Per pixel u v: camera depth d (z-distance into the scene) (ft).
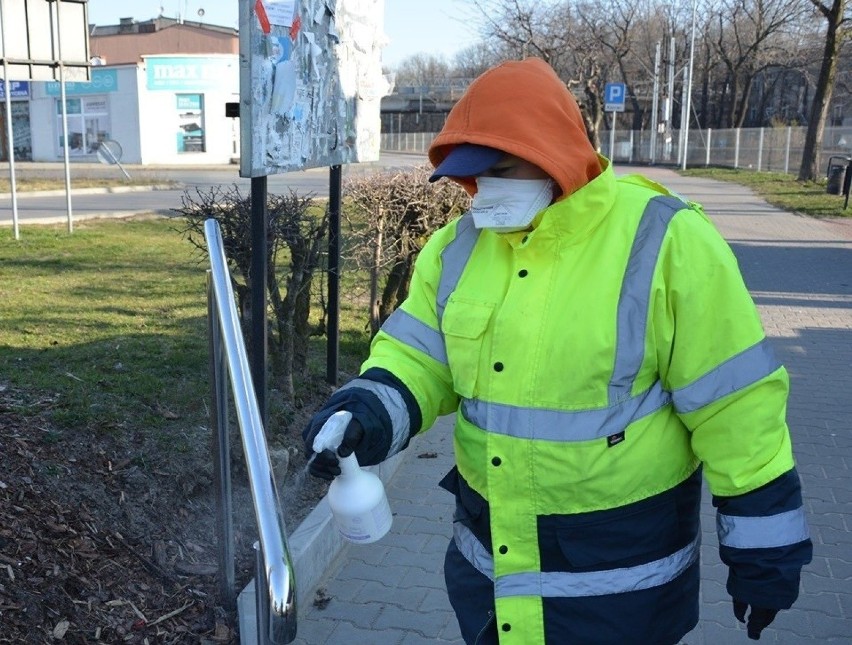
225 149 135.85
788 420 19.52
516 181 6.40
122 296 27.25
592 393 6.29
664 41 153.48
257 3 12.09
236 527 13.07
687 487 6.69
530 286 6.46
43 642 9.59
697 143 149.28
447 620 11.68
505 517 6.57
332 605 12.01
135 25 173.78
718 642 11.12
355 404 6.57
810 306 32.12
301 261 16.71
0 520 10.82
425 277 7.18
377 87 19.94
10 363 17.90
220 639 10.60
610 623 6.46
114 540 11.69
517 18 70.79
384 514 6.53
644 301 6.22
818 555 13.30
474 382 6.61
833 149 117.39
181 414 15.61
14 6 39.40
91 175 100.01
